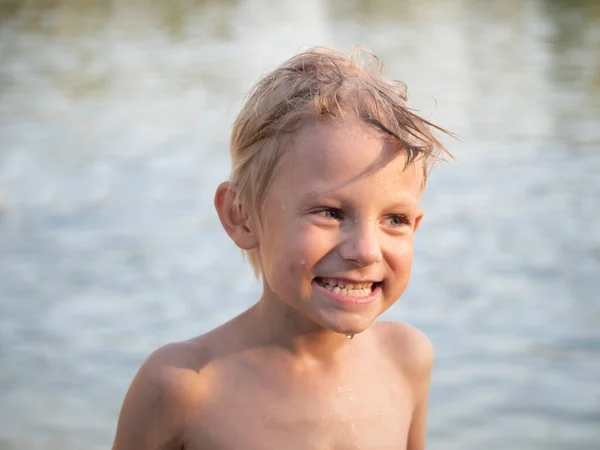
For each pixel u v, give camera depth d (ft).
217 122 50.01
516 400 18.01
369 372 7.09
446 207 32.58
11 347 20.65
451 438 16.57
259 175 6.41
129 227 30.45
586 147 41.73
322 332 6.80
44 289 24.53
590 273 25.39
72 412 17.60
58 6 105.40
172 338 21.09
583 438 16.47
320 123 6.21
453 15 96.63
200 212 32.45
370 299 6.25
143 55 76.02
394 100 6.43
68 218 31.63
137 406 6.66
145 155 42.06
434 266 26.37
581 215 31.12
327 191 6.11
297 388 6.74
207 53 76.18
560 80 60.75
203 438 6.58
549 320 22.15
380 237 6.25
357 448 6.79
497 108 52.01
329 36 83.15
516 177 36.65
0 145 43.80
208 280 25.23
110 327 21.84
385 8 104.73
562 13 94.48
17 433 16.71
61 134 46.70
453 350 20.47
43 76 65.51
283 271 6.29
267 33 87.30
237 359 6.77
